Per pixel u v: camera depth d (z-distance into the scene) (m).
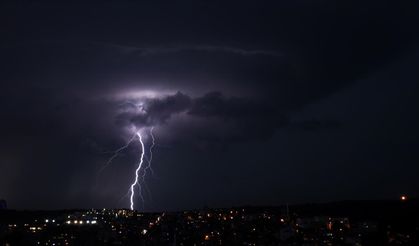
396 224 91.56
